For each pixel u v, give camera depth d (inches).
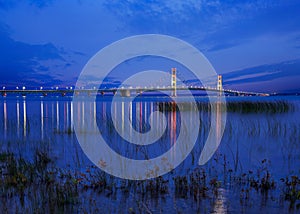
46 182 215.2
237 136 430.9
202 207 169.6
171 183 216.4
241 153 316.5
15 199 181.2
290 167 254.2
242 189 189.8
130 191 198.4
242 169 251.6
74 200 178.9
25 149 346.9
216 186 205.2
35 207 168.6
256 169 250.7
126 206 171.8
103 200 181.5
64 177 228.8
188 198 184.2
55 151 331.3
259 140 394.6
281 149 333.1
